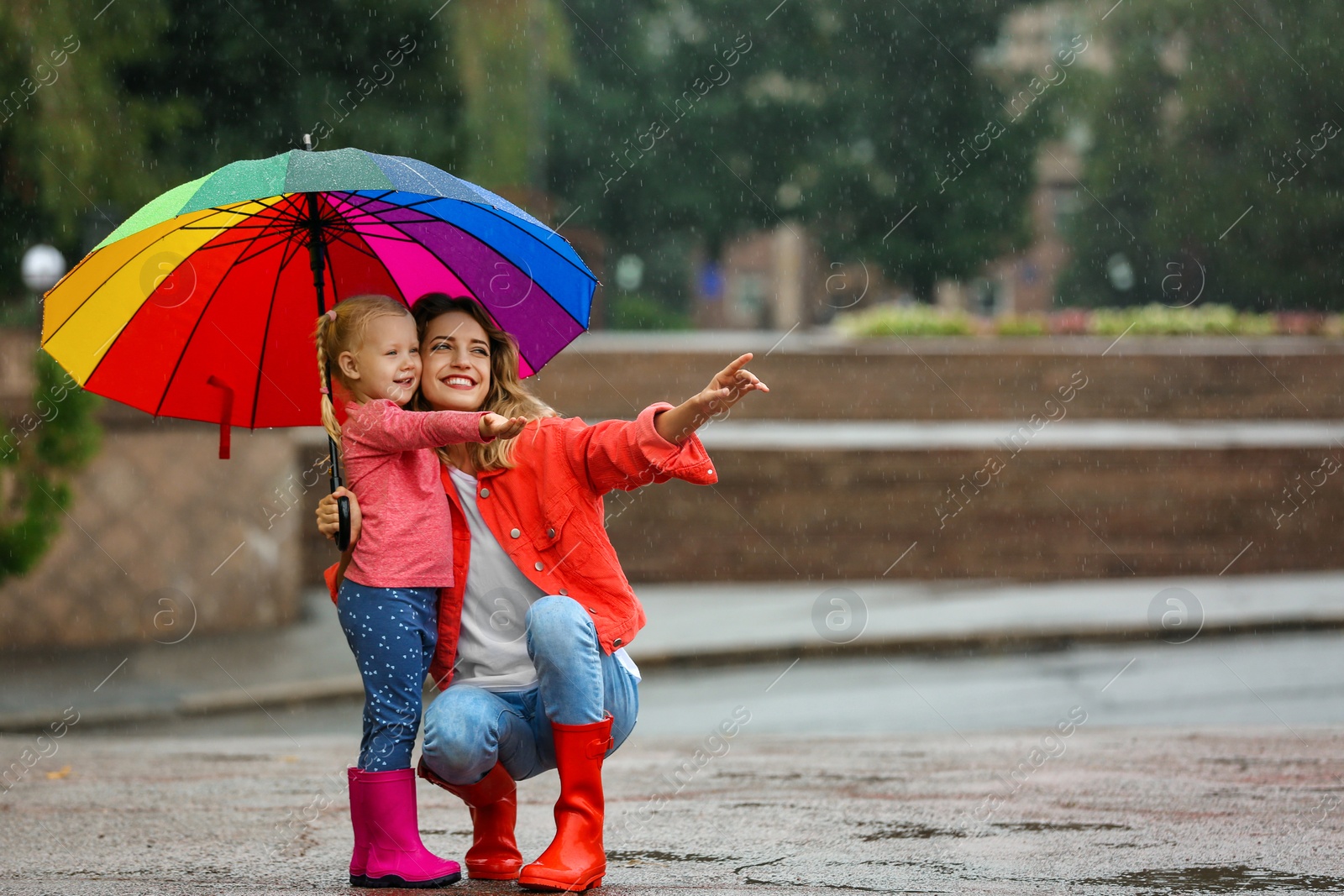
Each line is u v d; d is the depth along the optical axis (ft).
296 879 21.08
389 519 19.08
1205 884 20.57
